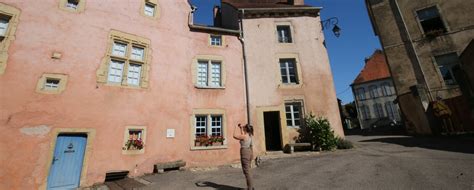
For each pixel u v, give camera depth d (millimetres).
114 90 9227
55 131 7711
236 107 12156
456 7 14445
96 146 8367
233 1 17188
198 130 11414
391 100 33000
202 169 10062
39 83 7777
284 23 14367
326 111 12703
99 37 9383
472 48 9898
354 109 39125
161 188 6879
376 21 16312
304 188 5746
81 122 8242
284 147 11945
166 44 11234
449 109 12453
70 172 7793
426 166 6621
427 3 15109
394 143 11711
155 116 9984
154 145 9672
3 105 7059
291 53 13680
